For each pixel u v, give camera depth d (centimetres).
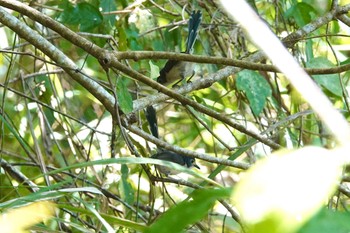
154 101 854
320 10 1127
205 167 1281
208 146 1325
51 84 1070
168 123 1312
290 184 191
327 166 193
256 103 985
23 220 290
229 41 1120
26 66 1216
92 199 983
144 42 1176
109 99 762
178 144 1313
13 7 690
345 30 1280
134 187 1167
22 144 1000
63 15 986
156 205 1143
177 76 1076
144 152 955
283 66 242
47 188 466
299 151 198
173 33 1195
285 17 1109
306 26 906
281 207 189
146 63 1198
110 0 1076
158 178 849
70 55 1214
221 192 243
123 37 925
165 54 695
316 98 235
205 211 239
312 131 1148
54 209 833
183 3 1180
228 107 1234
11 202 434
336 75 1017
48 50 739
